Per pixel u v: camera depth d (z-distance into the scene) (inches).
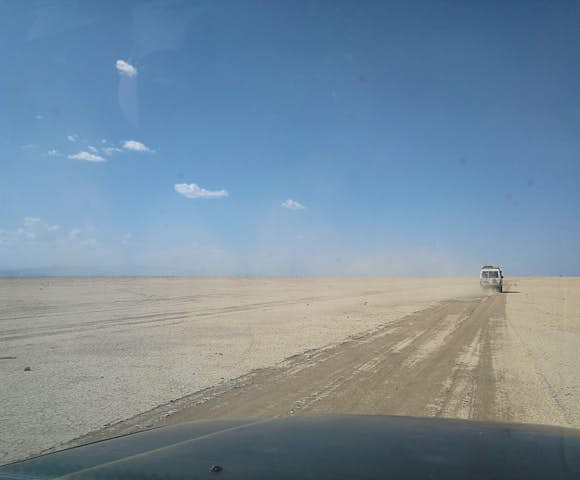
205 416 353.1
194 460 124.2
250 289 2428.6
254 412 362.6
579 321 1041.5
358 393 422.9
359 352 639.1
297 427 166.7
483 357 609.6
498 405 386.9
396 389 438.6
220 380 472.7
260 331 840.3
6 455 276.2
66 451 147.6
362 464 120.3
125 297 1672.0
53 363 554.6
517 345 708.7
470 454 129.7
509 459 125.1
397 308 1369.3
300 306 1395.2
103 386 446.3
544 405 388.5
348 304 1501.0
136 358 586.6
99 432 318.3
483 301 1692.9
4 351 631.2
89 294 1791.3
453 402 394.9
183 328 872.3
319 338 764.0
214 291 2154.3
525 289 2709.2
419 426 168.1
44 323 924.0
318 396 411.8
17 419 347.3
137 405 383.2
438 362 574.6
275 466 118.5
